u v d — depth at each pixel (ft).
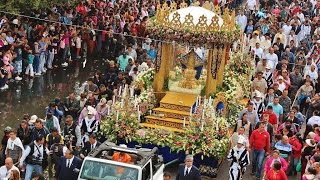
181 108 80.94
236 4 165.68
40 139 65.98
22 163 65.57
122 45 127.95
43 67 113.50
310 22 138.51
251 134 75.82
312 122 81.56
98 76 95.55
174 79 86.94
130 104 78.23
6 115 92.22
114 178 59.88
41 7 116.67
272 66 106.93
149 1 147.95
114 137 76.59
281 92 92.58
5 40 104.06
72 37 122.42
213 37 79.97
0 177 60.90
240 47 99.45
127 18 132.67
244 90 93.61
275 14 148.87
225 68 91.81
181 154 75.92
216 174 75.10
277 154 66.18
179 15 80.74
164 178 59.47
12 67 103.96
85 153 69.10
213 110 76.69
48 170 69.00
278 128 79.56
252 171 76.23
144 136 75.82
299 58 109.40
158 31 81.71
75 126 73.97
